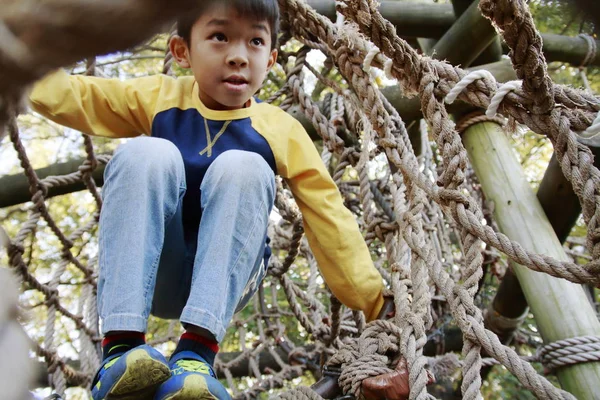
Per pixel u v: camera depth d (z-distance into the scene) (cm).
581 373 251
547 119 140
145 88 182
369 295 172
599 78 398
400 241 199
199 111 179
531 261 135
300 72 273
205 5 23
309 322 319
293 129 185
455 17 319
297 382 510
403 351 154
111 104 175
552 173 278
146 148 140
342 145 257
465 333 140
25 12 21
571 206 282
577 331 256
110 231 131
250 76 168
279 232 354
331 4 315
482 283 373
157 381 114
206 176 146
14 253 268
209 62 166
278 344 392
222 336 129
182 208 168
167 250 158
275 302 404
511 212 284
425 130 361
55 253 503
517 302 345
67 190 315
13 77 22
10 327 25
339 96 301
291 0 208
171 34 182
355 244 172
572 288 266
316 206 174
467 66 316
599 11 31
